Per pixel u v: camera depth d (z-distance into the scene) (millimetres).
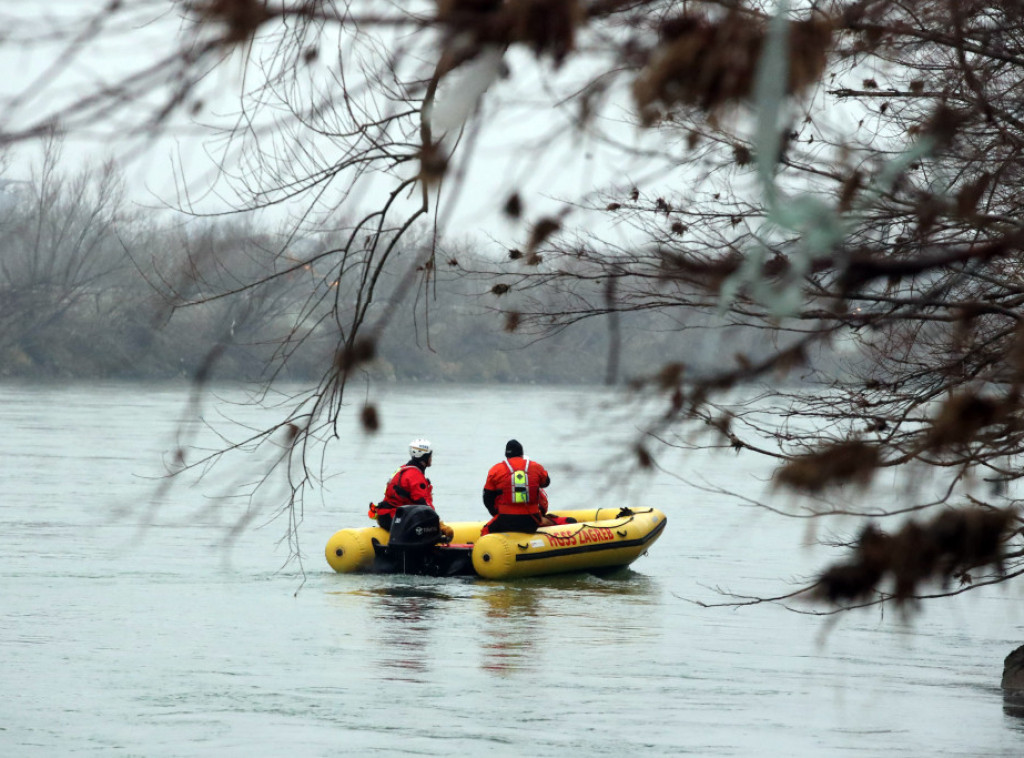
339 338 11906
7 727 28203
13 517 67188
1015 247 8867
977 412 10438
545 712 30531
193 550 57906
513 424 154875
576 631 42000
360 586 50125
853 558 10102
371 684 33125
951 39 11992
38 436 120500
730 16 7340
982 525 9844
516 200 7754
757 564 59312
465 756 26469
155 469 92938
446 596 48469
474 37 6898
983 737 28953
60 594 46125
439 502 81562
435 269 11602
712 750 27219
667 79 7273
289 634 39812
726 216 17391
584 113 7559
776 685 34438
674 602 48625
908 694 33438
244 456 102062
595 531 55281
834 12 8578
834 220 6535
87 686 32281
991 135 14547
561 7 6820
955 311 14477
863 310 14922
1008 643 41688
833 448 10000
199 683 32812
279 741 27422
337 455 115500
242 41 6348
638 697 32406
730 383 11711
